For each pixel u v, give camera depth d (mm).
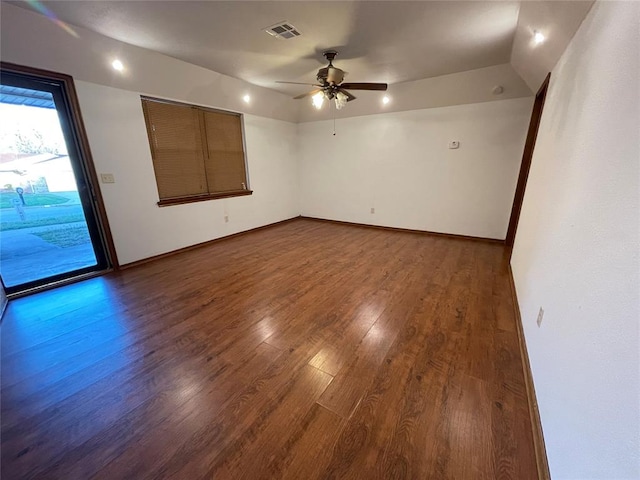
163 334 2066
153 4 1989
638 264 708
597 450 774
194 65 3281
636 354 658
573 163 1413
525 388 1544
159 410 1433
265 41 2617
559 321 1258
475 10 2084
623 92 943
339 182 5555
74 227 4629
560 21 1730
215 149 4250
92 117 2873
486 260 3521
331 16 2178
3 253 3643
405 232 4984
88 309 2416
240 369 1711
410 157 4703
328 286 2820
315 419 1371
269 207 5387
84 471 1153
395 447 1230
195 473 1139
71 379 1644
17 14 2062
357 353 1841
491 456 1188
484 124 4016
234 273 3174
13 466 1176
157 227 3605
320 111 5191
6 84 2385
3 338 2031
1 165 2699
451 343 1929
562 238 1394
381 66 3314
